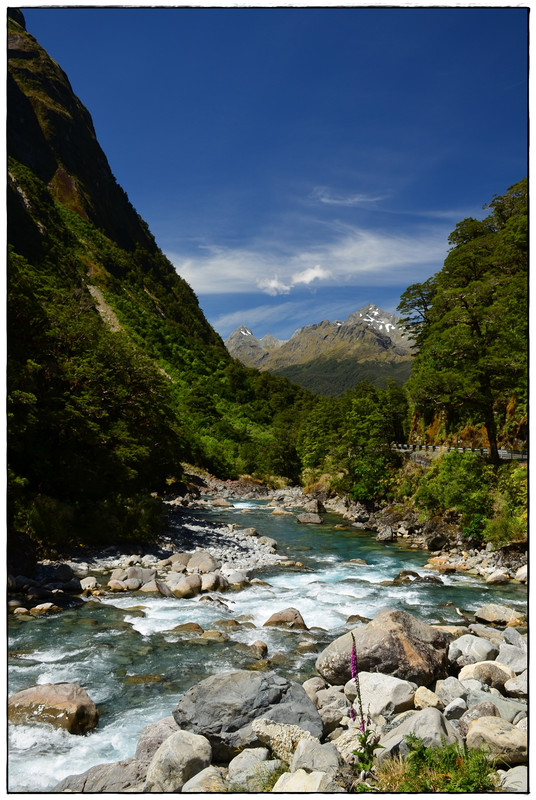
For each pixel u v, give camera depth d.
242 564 28.66
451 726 8.58
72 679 12.71
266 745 8.81
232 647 15.31
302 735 8.77
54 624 16.73
